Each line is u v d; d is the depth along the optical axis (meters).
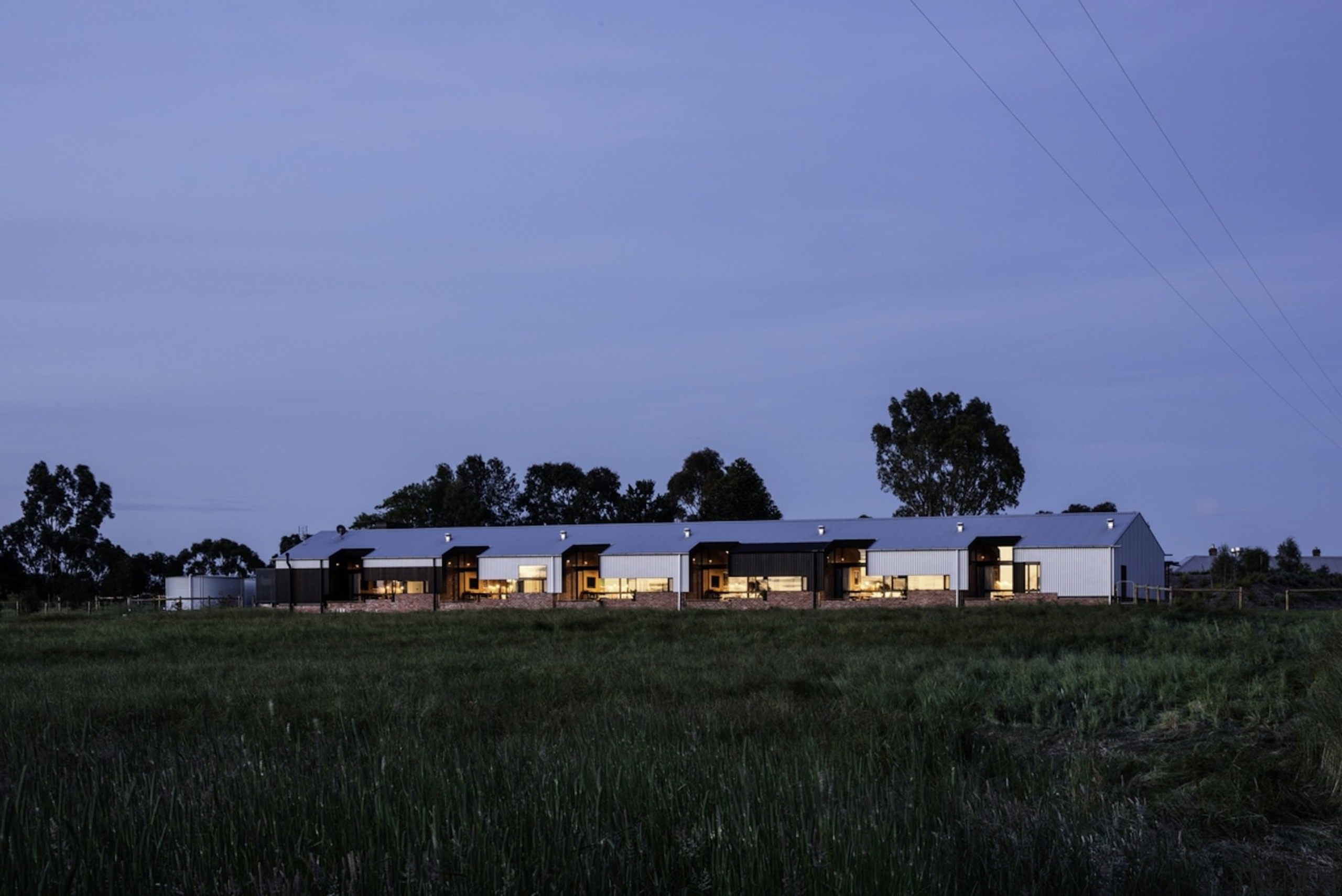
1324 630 24.22
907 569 61.69
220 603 76.19
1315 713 12.79
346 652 29.53
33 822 7.66
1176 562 70.25
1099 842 8.07
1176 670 19.45
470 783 8.95
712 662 23.77
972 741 12.91
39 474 103.75
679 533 68.94
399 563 71.56
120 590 98.00
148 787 8.88
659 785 8.94
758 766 9.59
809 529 66.94
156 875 6.95
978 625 35.34
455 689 18.70
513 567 69.75
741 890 6.93
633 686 18.88
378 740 12.12
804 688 19.14
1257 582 68.12
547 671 21.38
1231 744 13.28
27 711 15.68
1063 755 13.45
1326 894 7.91
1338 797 10.77
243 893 6.65
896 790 9.27
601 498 116.00
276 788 8.84
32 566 102.69
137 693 18.50
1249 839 9.89
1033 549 59.75
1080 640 28.67
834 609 53.06
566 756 10.25
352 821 7.82
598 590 68.19
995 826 8.24
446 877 6.75
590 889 6.93
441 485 112.81
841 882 6.89
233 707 16.31
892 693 17.52
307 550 73.81
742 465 105.94
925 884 7.05
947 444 90.88
